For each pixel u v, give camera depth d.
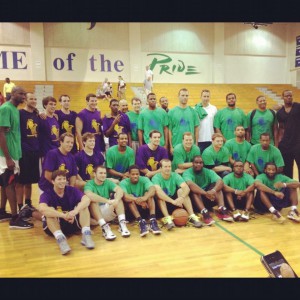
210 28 16.88
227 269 2.60
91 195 3.49
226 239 3.30
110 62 15.74
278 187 4.02
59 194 3.31
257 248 3.05
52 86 14.48
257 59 17.67
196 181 4.12
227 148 4.46
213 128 4.96
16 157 3.71
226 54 17.23
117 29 15.67
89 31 15.33
